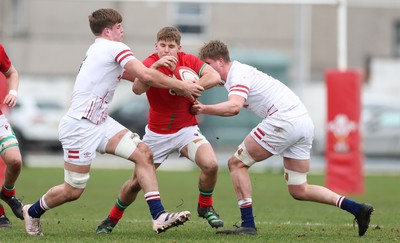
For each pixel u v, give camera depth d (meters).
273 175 69.50
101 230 28.70
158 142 29.20
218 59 27.83
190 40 111.38
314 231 29.75
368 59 128.00
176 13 112.06
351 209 27.67
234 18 108.88
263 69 93.75
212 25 109.00
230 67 27.83
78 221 33.25
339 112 52.34
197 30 111.75
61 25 113.88
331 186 52.94
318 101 110.38
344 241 26.12
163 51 27.48
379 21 129.12
